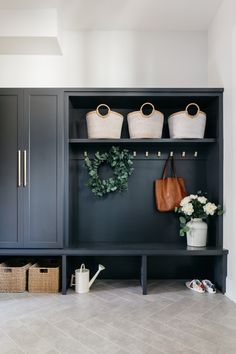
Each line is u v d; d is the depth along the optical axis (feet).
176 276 8.89
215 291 7.63
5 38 8.09
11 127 7.72
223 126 7.79
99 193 8.71
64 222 7.77
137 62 9.16
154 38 9.15
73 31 9.10
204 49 9.11
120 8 8.10
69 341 5.21
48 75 9.08
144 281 7.58
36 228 7.66
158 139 7.93
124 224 8.98
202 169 9.04
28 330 5.62
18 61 9.07
